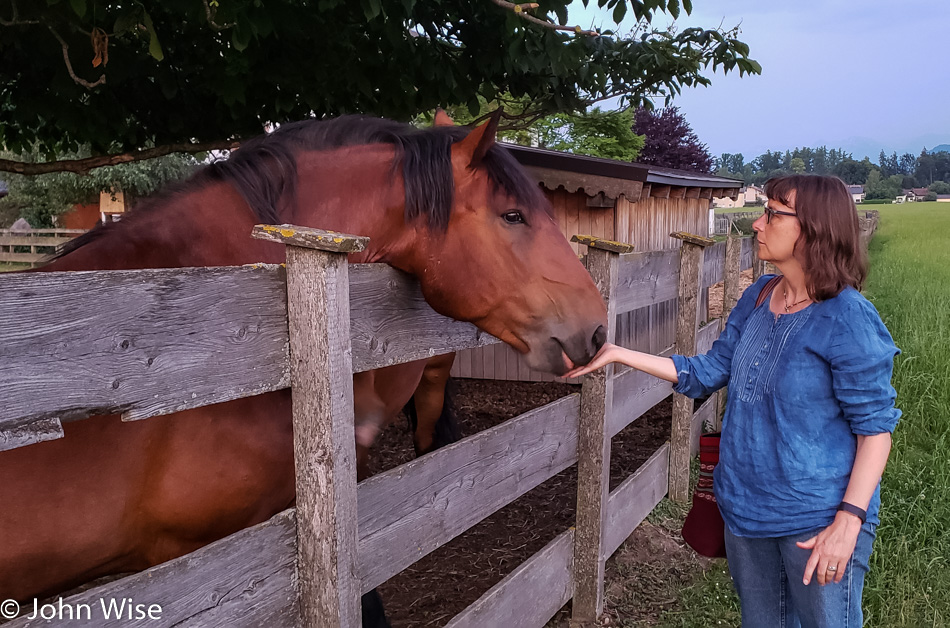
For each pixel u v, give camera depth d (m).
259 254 1.78
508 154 1.92
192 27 3.47
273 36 3.47
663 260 3.79
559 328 1.85
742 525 1.89
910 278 11.88
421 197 1.82
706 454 2.16
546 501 4.27
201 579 1.24
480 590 3.23
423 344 1.89
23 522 1.36
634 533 3.74
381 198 1.87
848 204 1.73
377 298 1.67
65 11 2.55
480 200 1.85
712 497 2.14
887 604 2.86
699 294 4.21
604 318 1.92
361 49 3.61
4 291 0.92
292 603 1.44
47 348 0.97
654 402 3.87
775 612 1.95
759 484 1.85
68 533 1.42
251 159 1.85
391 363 1.74
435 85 4.00
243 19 2.53
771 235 1.82
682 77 4.68
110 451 1.46
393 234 1.88
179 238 1.68
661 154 29.28
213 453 1.58
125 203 16.42
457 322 2.06
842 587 1.76
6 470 1.34
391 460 4.91
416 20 3.43
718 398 5.55
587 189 6.16
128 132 4.32
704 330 4.85
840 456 1.75
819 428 1.76
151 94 4.11
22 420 0.95
